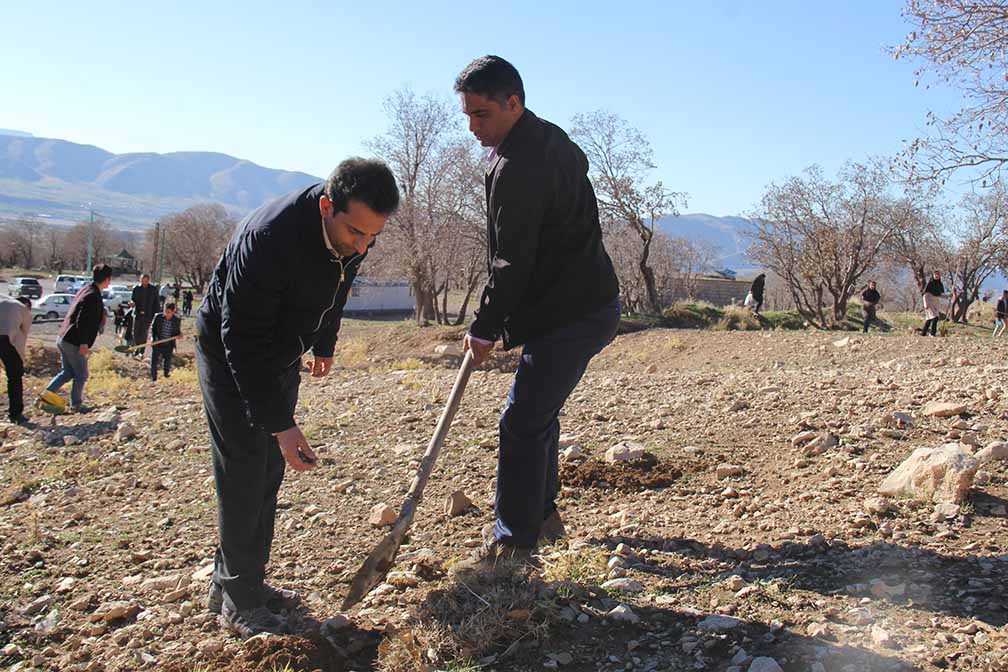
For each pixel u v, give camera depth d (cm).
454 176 4075
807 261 3447
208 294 315
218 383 314
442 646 300
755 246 3559
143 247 11275
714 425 629
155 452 684
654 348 1980
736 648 285
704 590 338
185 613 356
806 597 326
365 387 949
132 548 461
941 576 336
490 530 398
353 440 662
